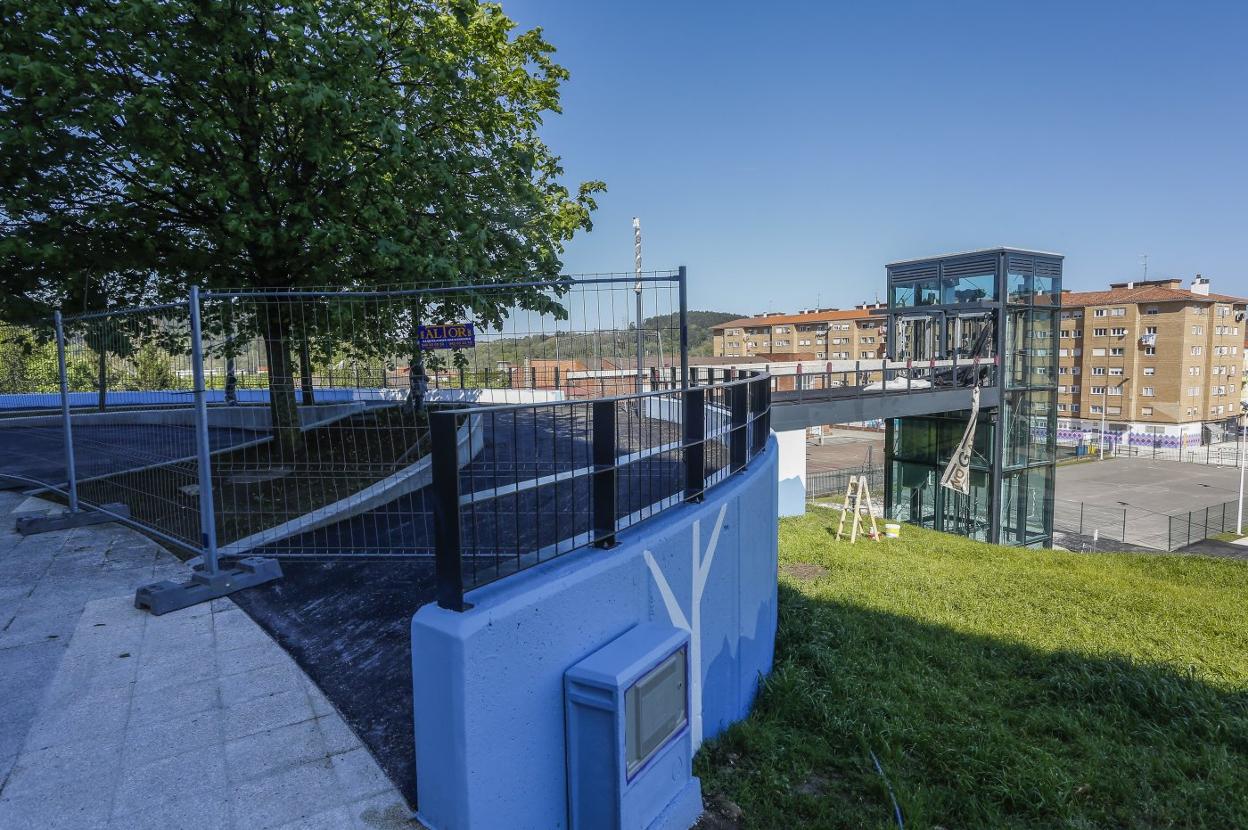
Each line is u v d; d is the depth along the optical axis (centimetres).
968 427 1716
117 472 624
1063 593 918
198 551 513
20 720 317
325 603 446
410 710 327
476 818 251
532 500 621
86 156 712
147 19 655
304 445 613
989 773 415
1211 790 410
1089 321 7056
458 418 262
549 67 1496
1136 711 524
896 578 985
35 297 773
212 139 731
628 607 336
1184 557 1279
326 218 802
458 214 900
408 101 907
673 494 461
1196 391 6538
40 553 552
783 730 467
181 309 507
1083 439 6638
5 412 698
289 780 278
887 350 2109
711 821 343
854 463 4259
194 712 324
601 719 282
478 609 259
